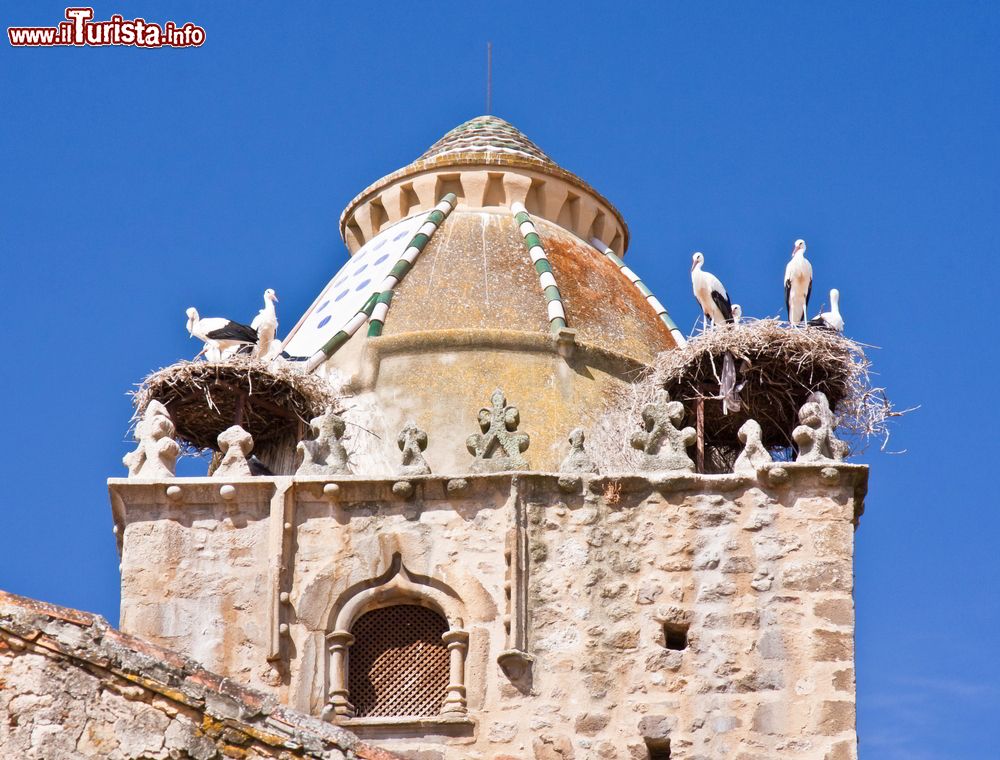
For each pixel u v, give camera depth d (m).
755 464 63.09
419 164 77.75
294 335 74.56
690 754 60.03
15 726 44.72
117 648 45.38
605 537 62.66
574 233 78.12
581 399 70.19
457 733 60.94
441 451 68.81
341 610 62.59
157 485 63.62
